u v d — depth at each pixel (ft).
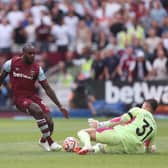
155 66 224.12
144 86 219.41
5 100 226.38
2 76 109.81
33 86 108.99
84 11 249.55
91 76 224.94
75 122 196.03
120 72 222.48
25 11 247.09
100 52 225.15
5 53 237.66
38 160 91.66
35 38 239.71
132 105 219.41
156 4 245.24
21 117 224.53
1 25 239.30
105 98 221.66
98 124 99.40
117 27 237.04
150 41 230.89
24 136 141.79
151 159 92.63
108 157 94.38
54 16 243.40
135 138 98.58
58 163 87.97
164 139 134.21
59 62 236.43
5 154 101.55
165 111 217.77
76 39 242.17
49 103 224.94
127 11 244.83
